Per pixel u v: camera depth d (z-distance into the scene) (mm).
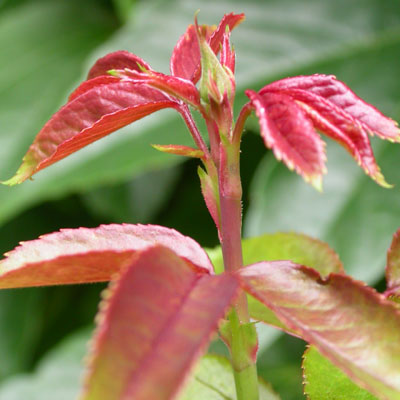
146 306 291
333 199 595
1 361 810
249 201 776
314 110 312
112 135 643
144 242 328
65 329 846
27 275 323
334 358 296
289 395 610
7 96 750
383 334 302
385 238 577
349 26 658
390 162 594
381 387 295
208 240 805
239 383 325
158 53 668
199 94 323
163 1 685
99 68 352
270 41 659
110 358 281
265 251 377
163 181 819
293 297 308
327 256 375
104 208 809
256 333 324
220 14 674
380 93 632
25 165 324
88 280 329
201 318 291
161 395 278
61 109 328
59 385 696
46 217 860
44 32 829
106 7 872
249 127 604
